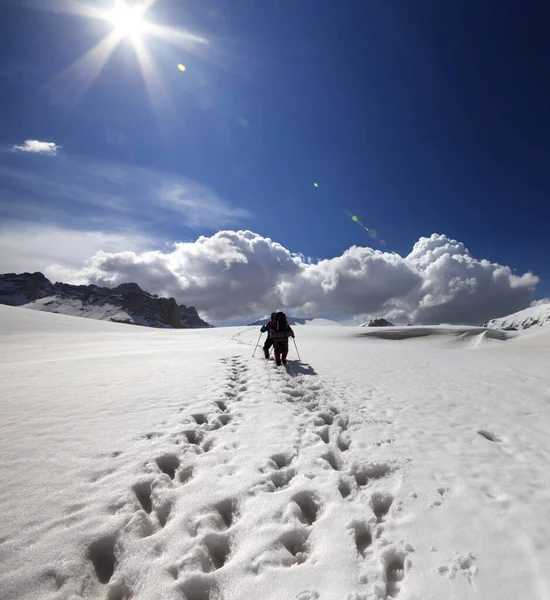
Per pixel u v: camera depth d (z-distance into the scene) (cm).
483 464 411
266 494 340
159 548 263
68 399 682
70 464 395
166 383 853
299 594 221
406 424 562
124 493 336
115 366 1180
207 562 257
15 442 455
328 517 305
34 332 4634
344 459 434
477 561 246
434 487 354
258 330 5184
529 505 320
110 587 235
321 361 1343
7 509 303
